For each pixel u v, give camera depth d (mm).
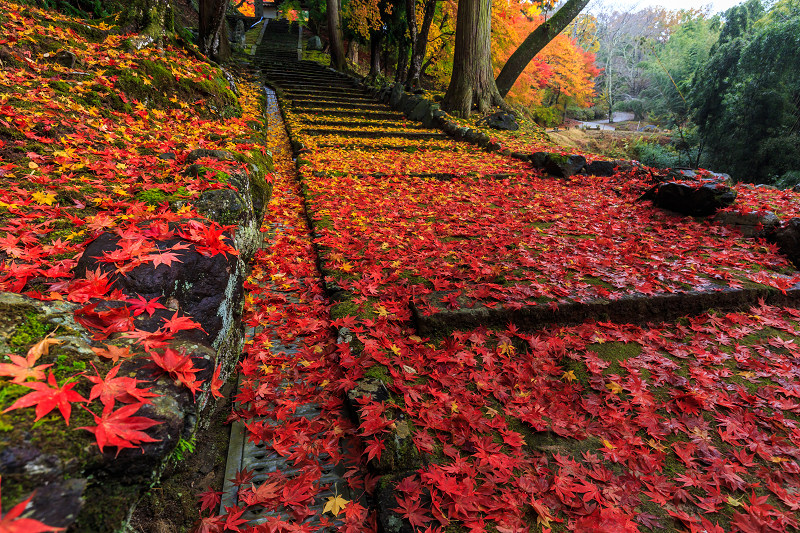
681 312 2957
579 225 4586
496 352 2490
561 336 2641
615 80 45781
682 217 4875
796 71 14672
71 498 906
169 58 6566
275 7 33219
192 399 1303
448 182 6387
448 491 1531
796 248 3729
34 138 3422
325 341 2578
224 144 4578
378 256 3494
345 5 17109
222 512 1553
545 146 8898
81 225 2422
